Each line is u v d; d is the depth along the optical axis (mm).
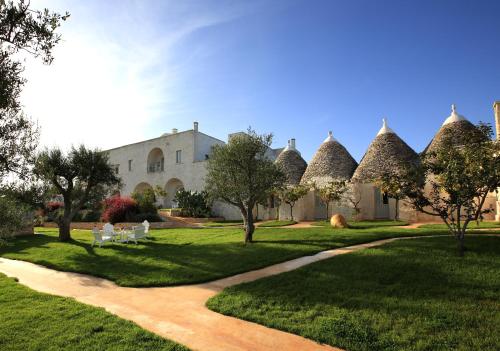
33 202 9445
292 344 5629
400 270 9133
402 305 6906
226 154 15594
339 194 27422
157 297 8445
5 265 13125
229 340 5801
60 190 19219
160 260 12594
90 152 19875
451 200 10688
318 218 31172
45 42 6445
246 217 15820
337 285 8320
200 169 43562
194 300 8086
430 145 25766
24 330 6219
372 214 27500
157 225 26766
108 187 21719
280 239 15961
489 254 10133
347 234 15867
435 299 7180
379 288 7973
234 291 8414
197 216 34688
